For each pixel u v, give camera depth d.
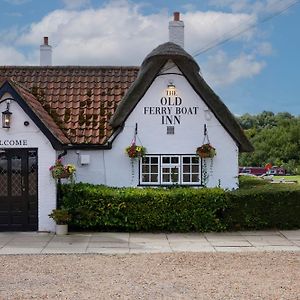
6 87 14.39
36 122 14.44
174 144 16.33
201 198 14.56
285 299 8.27
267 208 14.90
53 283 9.28
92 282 9.34
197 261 11.09
